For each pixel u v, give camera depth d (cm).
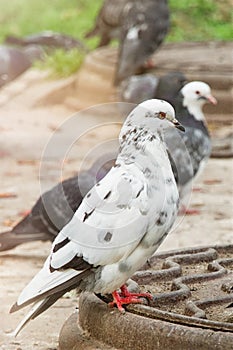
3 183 1653
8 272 1159
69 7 3822
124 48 2352
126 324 765
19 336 934
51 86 2506
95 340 792
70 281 760
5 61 2350
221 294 843
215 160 1858
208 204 1498
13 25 3766
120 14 2570
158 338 741
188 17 3469
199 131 1458
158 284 881
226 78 2202
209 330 730
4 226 1362
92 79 2372
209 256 955
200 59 2436
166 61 2431
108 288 780
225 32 3394
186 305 791
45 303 768
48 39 3002
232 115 2183
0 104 2423
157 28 2380
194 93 1485
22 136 2089
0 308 1019
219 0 3509
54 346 904
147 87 2184
